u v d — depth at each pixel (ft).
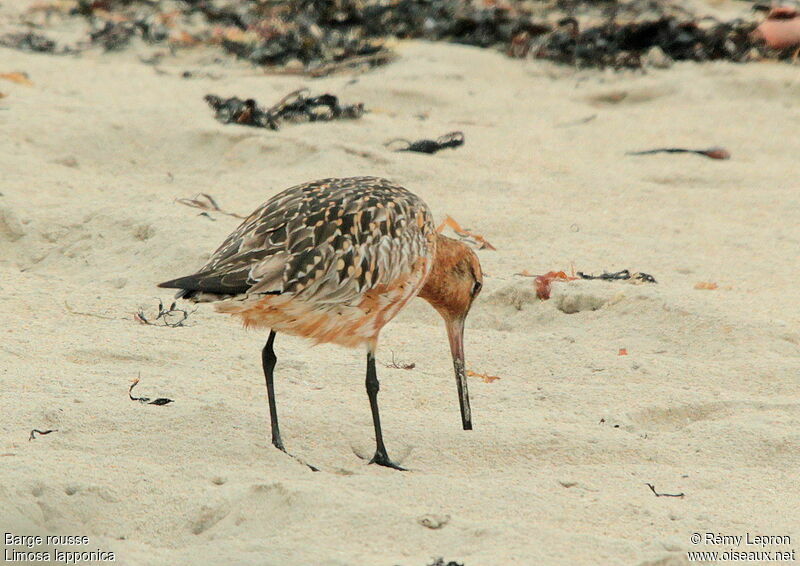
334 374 41.32
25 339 42.80
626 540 28.99
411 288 35.63
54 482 30.37
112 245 54.03
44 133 68.85
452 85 90.79
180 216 55.77
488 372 42.83
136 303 47.67
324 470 33.42
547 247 55.98
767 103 88.89
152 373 40.29
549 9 117.19
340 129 74.43
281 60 97.66
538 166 70.08
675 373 42.14
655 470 34.24
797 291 50.93
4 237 54.75
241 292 31.78
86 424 34.68
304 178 63.87
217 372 40.91
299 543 27.96
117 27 103.81
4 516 28.43
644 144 77.25
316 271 32.89
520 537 28.58
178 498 30.25
